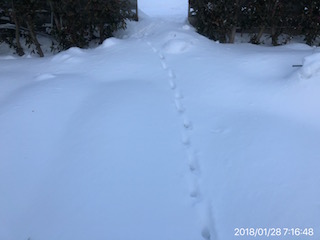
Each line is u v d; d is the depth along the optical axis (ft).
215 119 7.59
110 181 5.57
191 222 4.76
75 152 6.36
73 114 7.82
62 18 15.34
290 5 14.87
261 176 5.59
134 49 13.73
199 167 5.95
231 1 14.84
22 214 5.02
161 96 8.90
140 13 21.33
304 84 8.17
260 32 16.02
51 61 13.04
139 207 5.02
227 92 8.93
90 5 14.58
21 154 6.35
